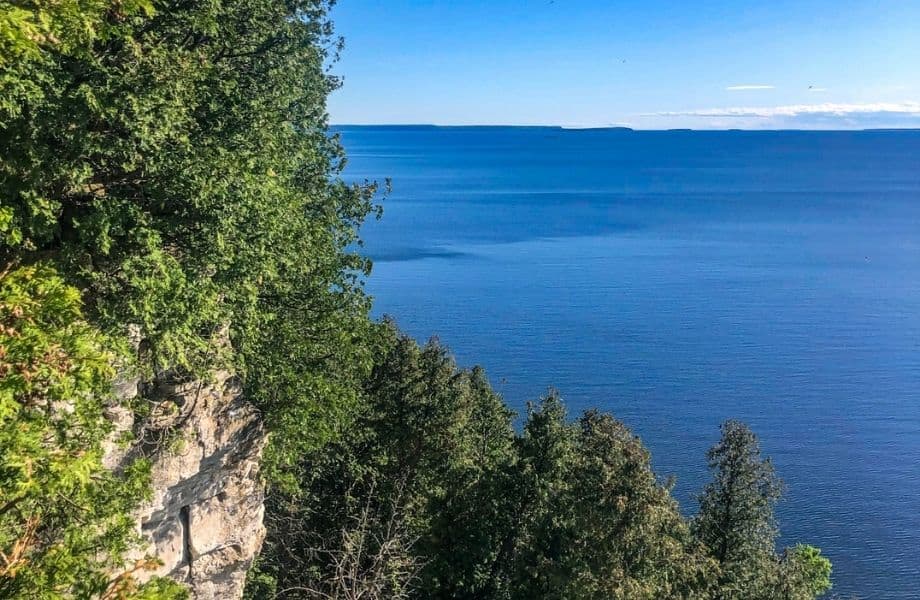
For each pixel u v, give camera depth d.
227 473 19.25
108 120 13.71
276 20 22.16
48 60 12.72
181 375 17.36
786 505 68.94
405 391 36.91
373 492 34.53
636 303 138.75
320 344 26.31
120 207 13.85
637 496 25.56
